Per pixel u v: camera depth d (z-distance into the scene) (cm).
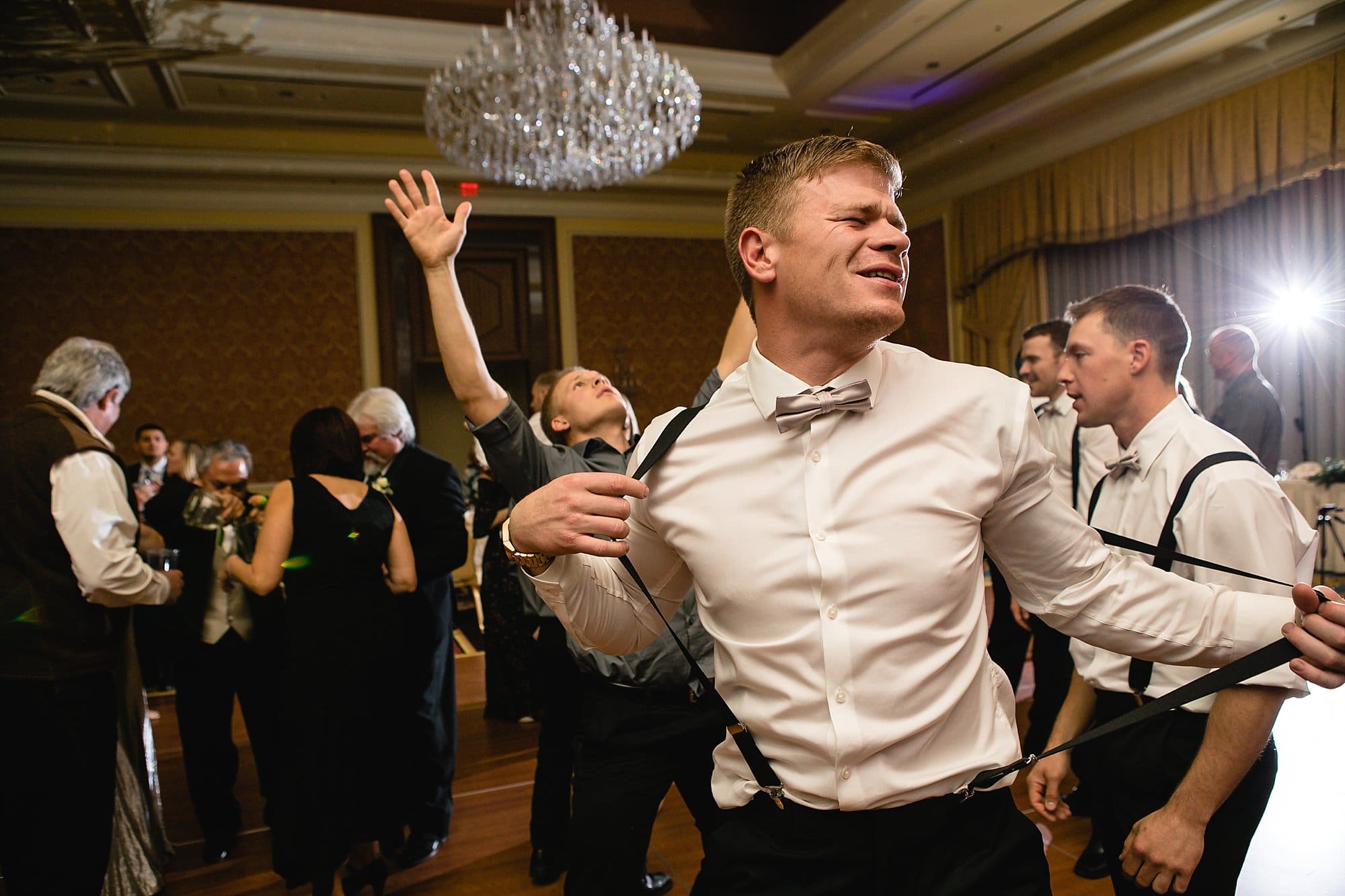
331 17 597
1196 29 562
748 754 101
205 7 564
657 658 185
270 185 823
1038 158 752
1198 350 658
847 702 93
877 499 94
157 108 697
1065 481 295
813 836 96
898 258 96
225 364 819
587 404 224
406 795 286
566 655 251
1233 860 129
